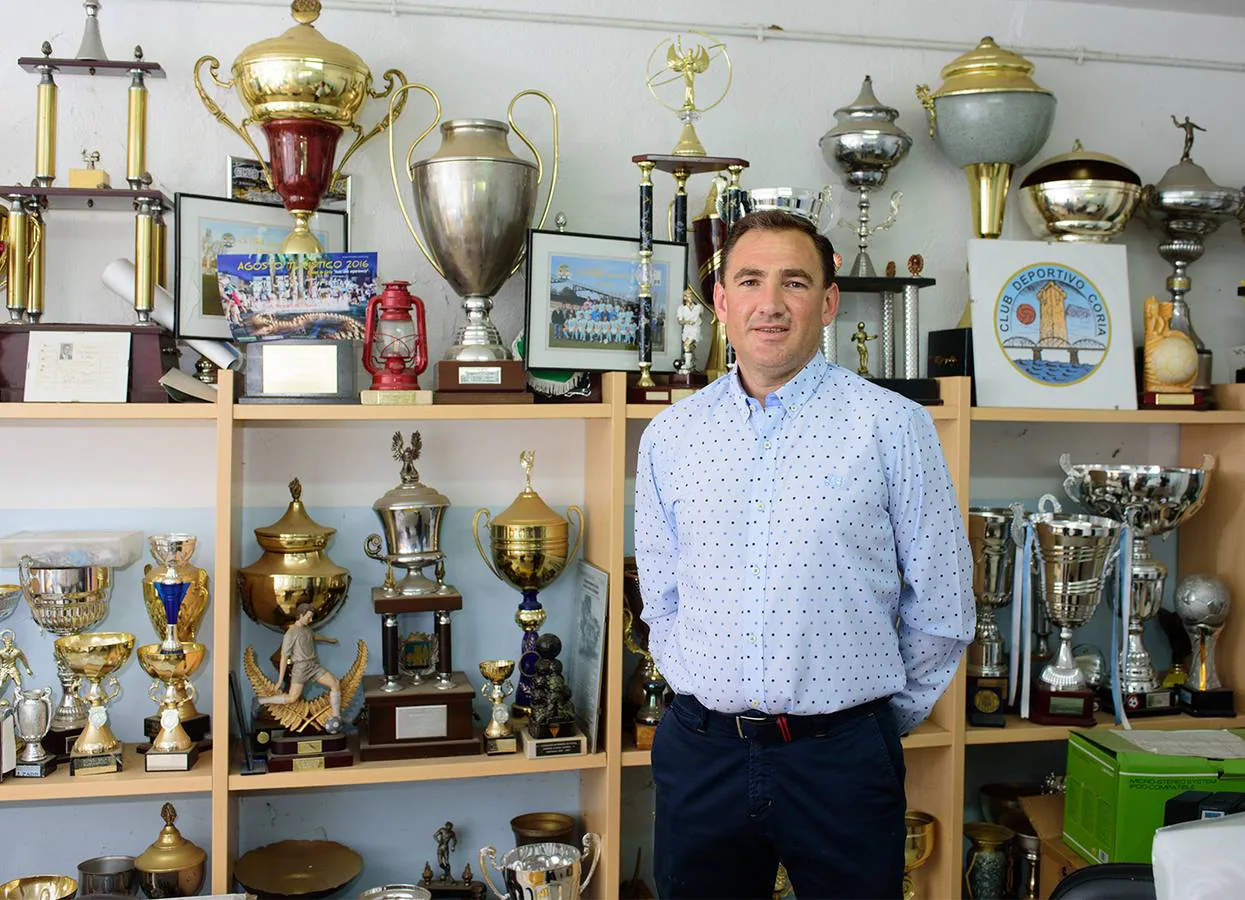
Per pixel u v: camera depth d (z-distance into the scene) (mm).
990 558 2461
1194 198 2561
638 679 2404
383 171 2422
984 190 2605
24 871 2346
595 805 2379
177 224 2174
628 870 2592
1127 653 2570
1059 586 2439
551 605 2539
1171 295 2764
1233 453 2652
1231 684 2654
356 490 2441
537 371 2295
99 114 2305
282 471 2402
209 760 2197
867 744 1755
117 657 2189
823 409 1793
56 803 2350
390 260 2432
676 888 1854
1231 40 2818
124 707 2359
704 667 1787
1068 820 2383
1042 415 2432
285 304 2125
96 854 2369
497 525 2334
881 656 1769
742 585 1771
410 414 2139
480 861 2381
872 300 2656
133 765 2174
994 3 2693
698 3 2547
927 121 2658
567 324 2309
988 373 2482
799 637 1726
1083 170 2545
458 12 2428
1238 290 2701
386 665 2283
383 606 2242
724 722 1788
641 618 2205
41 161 2141
